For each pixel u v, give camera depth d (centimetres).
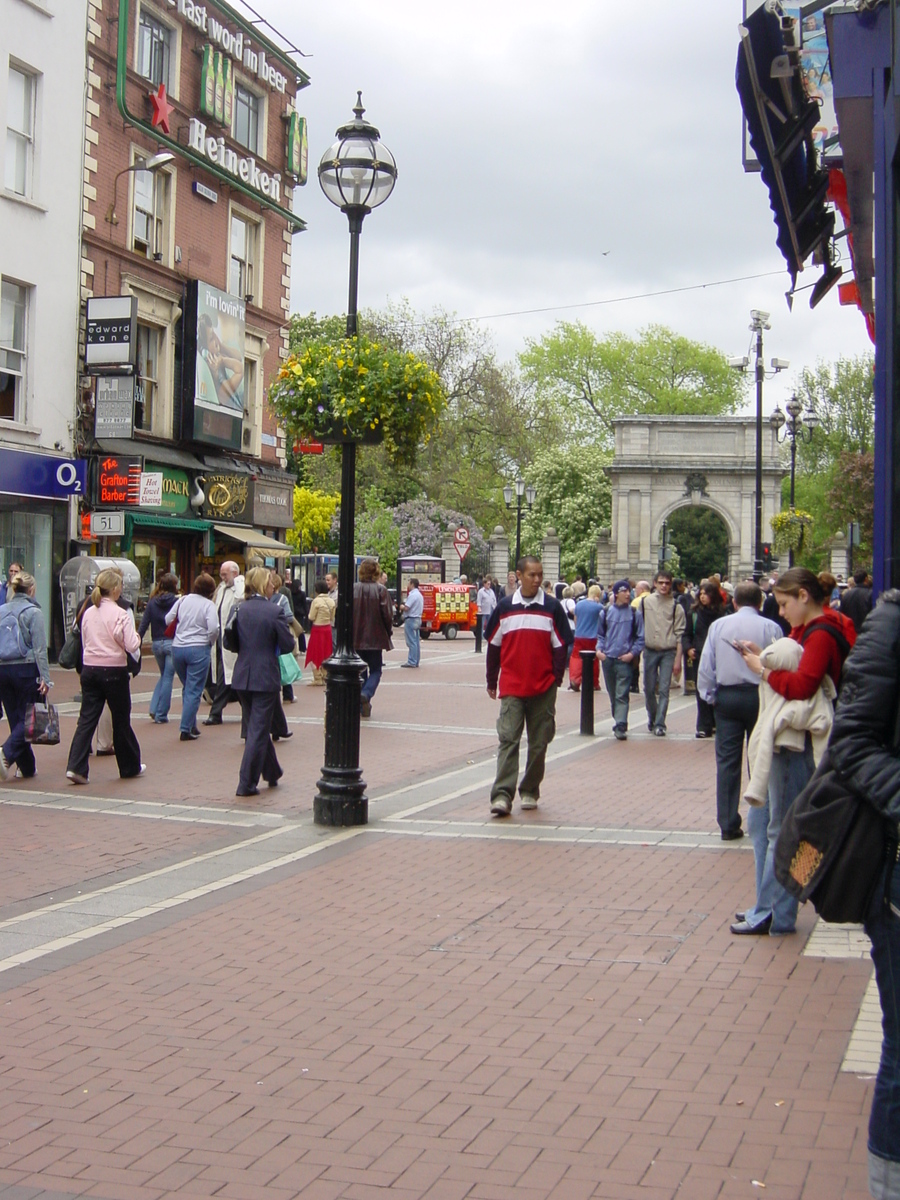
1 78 2527
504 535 5816
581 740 1703
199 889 838
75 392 2744
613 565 6531
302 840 1006
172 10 3064
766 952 696
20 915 773
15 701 1287
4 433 2533
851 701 395
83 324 2761
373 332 5694
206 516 3256
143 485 2739
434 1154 448
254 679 1215
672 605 1745
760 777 707
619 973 658
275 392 1087
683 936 727
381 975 654
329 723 1075
